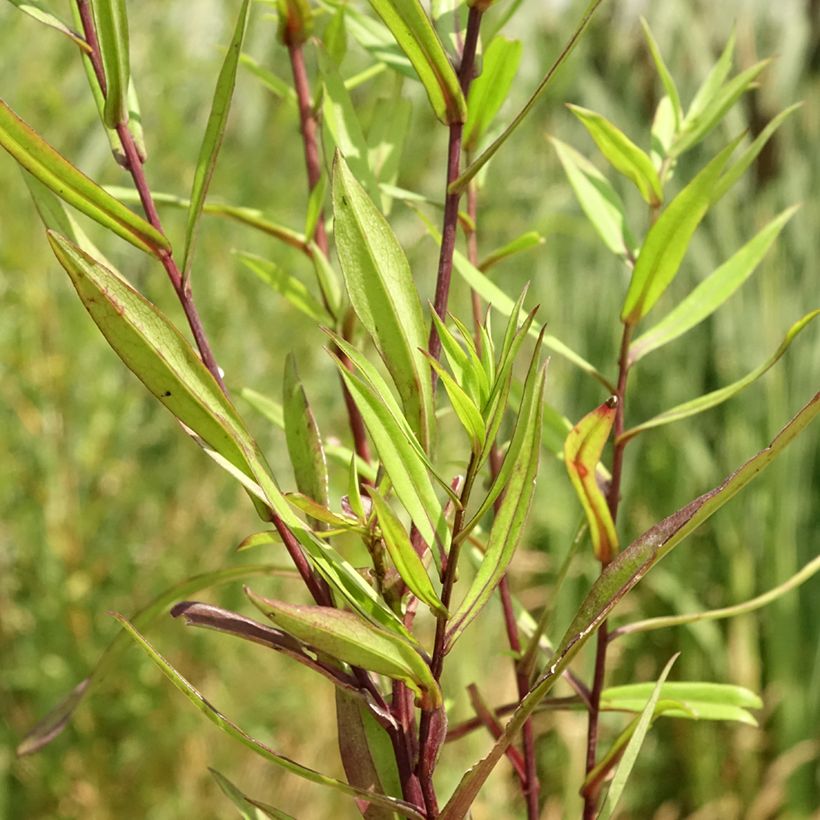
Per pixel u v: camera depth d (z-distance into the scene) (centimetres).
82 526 122
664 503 177
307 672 133
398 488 36
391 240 37
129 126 41
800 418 33
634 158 47
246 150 150
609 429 39
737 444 170
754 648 164
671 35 196
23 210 121
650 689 48
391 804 36
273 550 130
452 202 39
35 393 119
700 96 51
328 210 57
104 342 123
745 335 173
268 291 137
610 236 50
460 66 40
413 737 38
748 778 162
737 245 180
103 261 42
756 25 199
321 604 39
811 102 190
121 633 46
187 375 36
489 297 45
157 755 127
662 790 170
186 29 148
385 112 51
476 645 148
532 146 187
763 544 164
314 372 140
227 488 132
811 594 163
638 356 47
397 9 37
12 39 123
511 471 34
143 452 133
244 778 131
